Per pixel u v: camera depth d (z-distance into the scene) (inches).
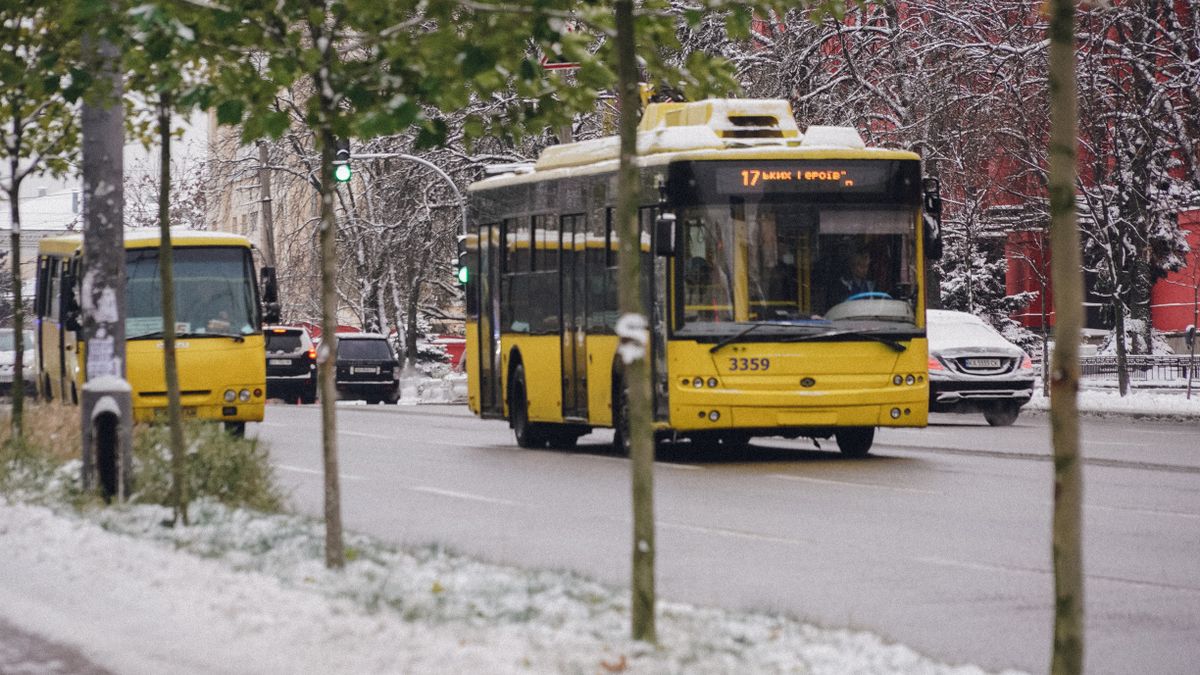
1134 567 615.5
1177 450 1167.6
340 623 414.0
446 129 560.7
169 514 658.2
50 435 886.4
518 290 1283.2
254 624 418.0
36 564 540.4
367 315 2928.2
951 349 1551.4
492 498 864.9
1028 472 989.8
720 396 1051.3
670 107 1175.0
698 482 941.8
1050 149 336.2
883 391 1064.8
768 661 380.2
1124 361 1925.4
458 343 3550.7
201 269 1387.8
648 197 1089.4
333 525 522.6
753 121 1122.7
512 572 515.8
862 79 2159.2
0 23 802.2
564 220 1203.9
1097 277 2901.1
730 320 1057.5
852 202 1069.8
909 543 680.4
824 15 542.0
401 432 1464.1
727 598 543.5
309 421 1659.7
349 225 2842.0
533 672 355.3
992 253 2731.3
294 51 549.3
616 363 1123.9
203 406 1369.3
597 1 549.6
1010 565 619.2
